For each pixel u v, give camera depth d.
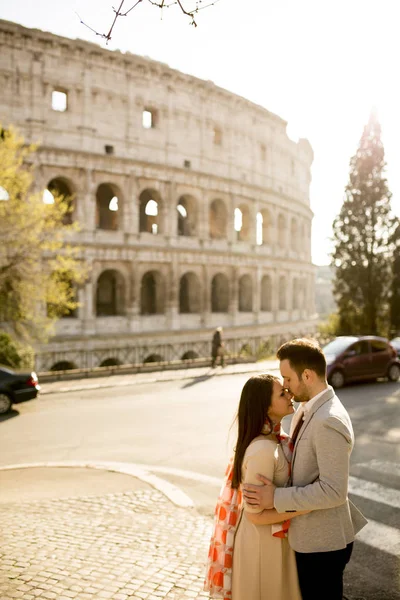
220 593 4.41
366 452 14.36
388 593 7.11
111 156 47.88
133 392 25.95
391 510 10.11
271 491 4.06
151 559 7.23
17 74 43.88
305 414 4.33
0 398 20.81
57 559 7.07
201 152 55.81
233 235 58.62
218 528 4.53
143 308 57.94
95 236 47.31
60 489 11.01
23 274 34.12
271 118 65.25
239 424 4.45
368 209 59.75
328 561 4.13
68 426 18.47
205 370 33.88
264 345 54.19
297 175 73.44
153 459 14.12
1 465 13.71
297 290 72.88
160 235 51.69
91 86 47.56
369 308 59.22
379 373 26.86
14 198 33.72
